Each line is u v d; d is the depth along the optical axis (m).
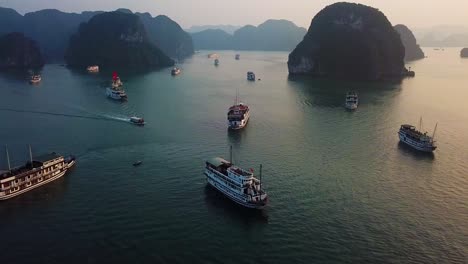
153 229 93.12
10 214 98.88
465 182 124.62
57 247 85.62
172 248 86.00
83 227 93.44
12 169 115.94
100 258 82.00
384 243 89.31
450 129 189.38
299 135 174.38
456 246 89.06
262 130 182.00
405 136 162.50
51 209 101.62
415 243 89.62
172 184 117.69
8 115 199.00
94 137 163.00
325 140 167.00
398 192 115.94
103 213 99.94
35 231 91.56
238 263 81.44
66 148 148.12
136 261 81.25
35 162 116.50
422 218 100.75
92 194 110.25
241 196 103.56
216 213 101.25
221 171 112.62
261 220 98.38
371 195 113.25
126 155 141.50
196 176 123.81
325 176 126.50
